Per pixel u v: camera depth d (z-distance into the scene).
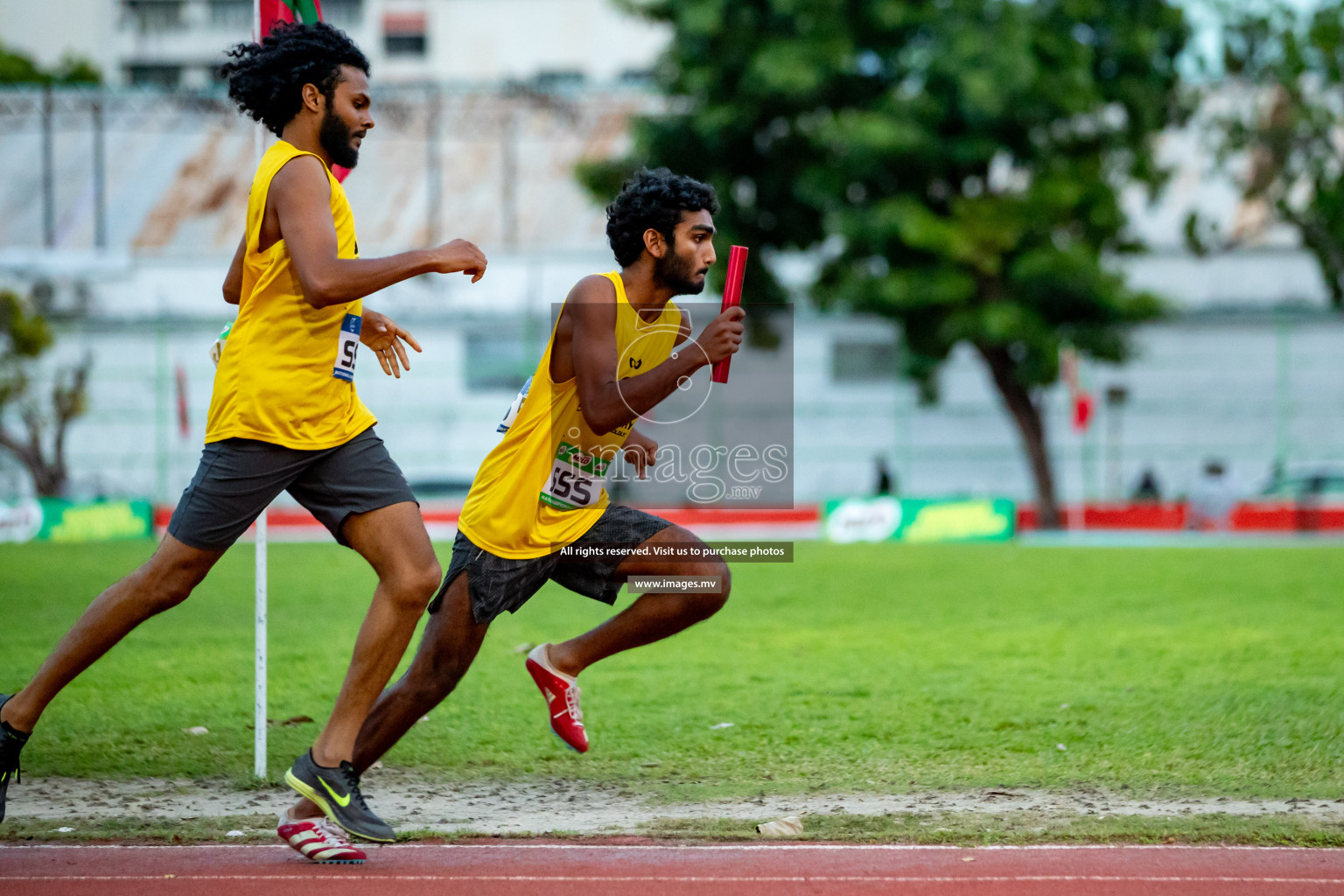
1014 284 78.19
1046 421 100.38
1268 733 19.97
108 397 92.69
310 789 13.55
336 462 13.87
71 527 66.75
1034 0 76.38
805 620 34.44
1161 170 86.38
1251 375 101.81
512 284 105.69
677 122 83.81
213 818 15.48
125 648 28.75
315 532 75.00
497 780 17.70
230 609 35.78
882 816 15.45
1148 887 12.60
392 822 15.49
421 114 119.56
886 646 29.61
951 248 75.88
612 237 14.70
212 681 24.62
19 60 139.62
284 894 12.40
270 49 13.87
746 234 85.62
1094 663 26.94
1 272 105.25
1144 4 79.94
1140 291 79.31
